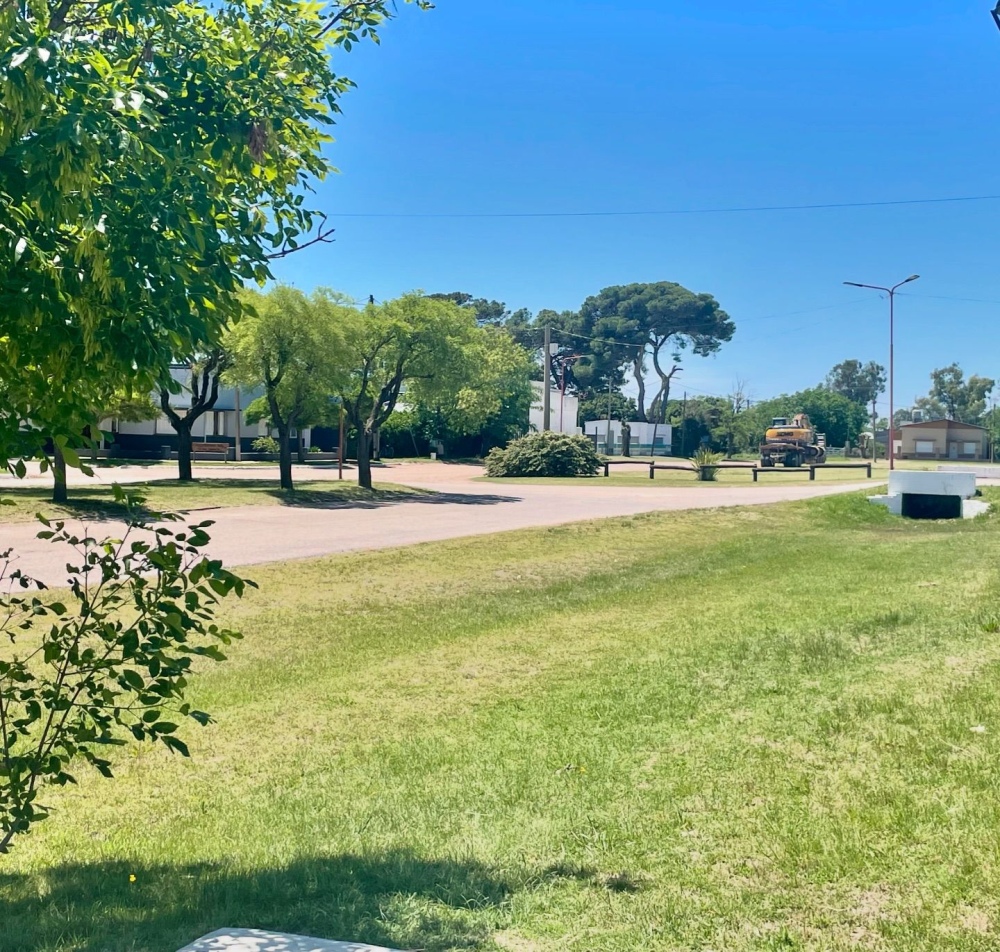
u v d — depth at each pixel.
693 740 5.90
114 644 3.56
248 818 5.39
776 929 3.38
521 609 12.76
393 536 20.03
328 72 4.34
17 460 3.51
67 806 5.86
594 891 3.82
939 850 3.87
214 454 56.50
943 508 27.52
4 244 3.02
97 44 3.72
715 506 27.52
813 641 8.64
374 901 3.85
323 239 4.20
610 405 94.00
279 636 11.14
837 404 102.69
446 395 33.88
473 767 5.95
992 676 6.54
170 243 3.22
